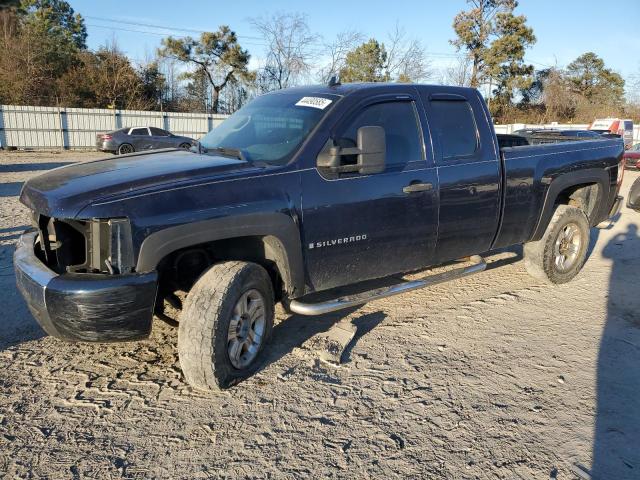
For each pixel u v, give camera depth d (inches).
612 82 2351.1
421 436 118.6
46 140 1138.7
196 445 113.9
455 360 155.6
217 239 127.8
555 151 209.8
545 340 170.7
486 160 184.5
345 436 118.1
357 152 144.1
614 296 214.7
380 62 1662.2
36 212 130.3
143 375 143.3
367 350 161.0
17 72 1391.5
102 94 1528.1
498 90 1807.3
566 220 217.3
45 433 117.0
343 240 151.8
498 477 105.8
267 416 125.0
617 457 112.4
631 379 146.1
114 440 115.1
